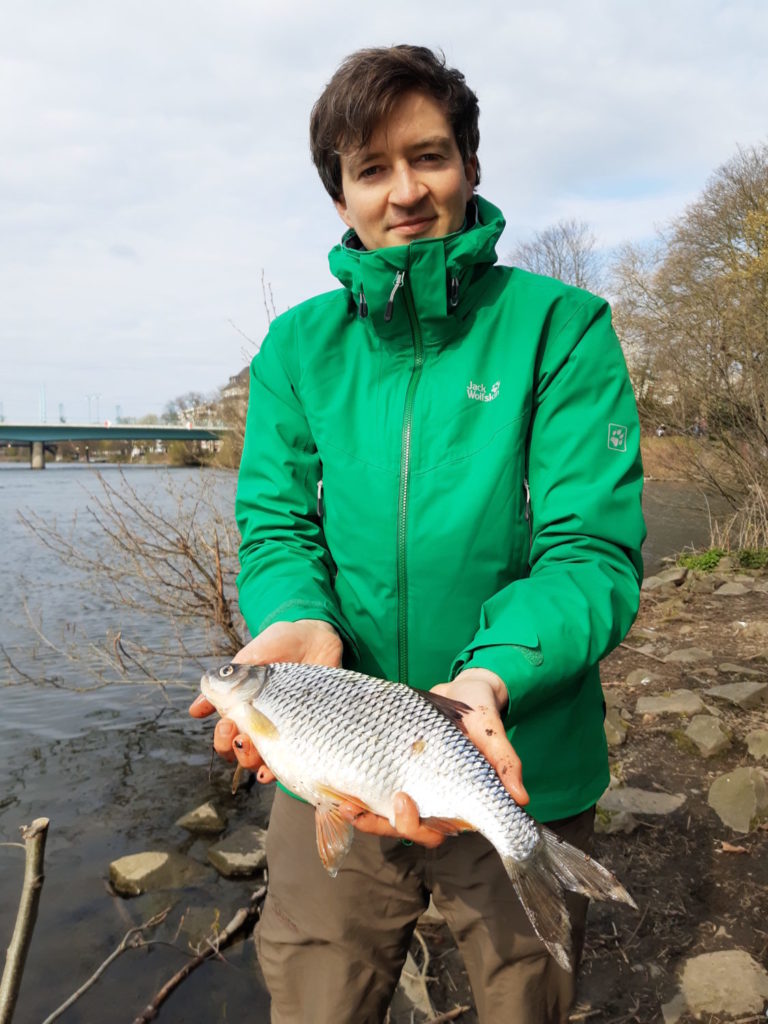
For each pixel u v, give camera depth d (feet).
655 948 10.52
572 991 6.16
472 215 6.67
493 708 4.83
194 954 11.65
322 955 6.14
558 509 5.84
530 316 6.11
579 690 5.94
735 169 69.62
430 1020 9.68
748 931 10.71
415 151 6.03
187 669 25.21
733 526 50.39
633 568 5.92
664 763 15.83
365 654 6.34
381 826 5.24
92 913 12.69
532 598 5.33
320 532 6.84
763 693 18.67
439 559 5.90
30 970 11.35
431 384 6.14
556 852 4.81
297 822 6.22
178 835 15.21
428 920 11.41
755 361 41.98
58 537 26.43
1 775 17.95
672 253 65.16
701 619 27.84
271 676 5.65
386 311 6.02
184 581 23.30
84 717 21.54
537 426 6.09
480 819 4.92
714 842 12.90
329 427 6.43
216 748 5.84
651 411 46.11
